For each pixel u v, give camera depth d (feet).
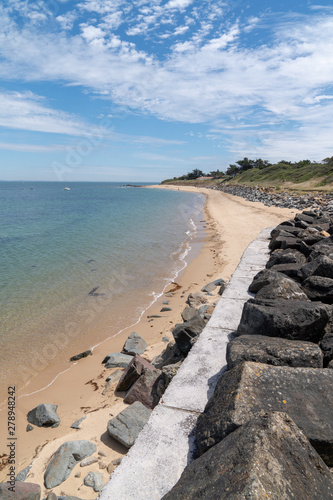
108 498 6.13
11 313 29.19
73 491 11.62
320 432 6.40
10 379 19.72
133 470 6.73
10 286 36.45
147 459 7.00
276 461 5.31
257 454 5.33
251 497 4.67
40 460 13.28
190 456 7.06
